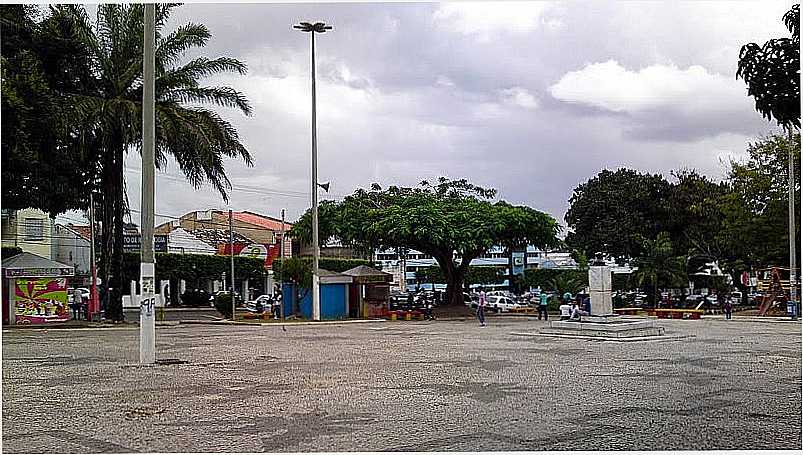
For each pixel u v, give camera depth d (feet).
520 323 125.90
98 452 30.58
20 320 116.57
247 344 80.33
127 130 113.09
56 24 110.73
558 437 33.22
